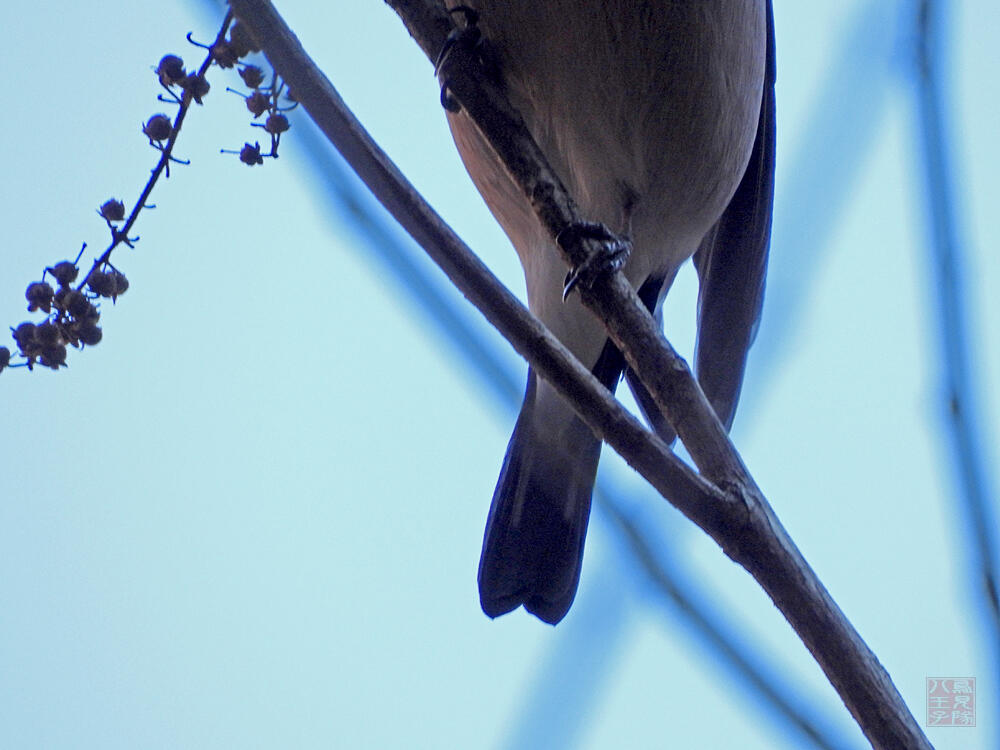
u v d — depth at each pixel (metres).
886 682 2.15
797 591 2.16
